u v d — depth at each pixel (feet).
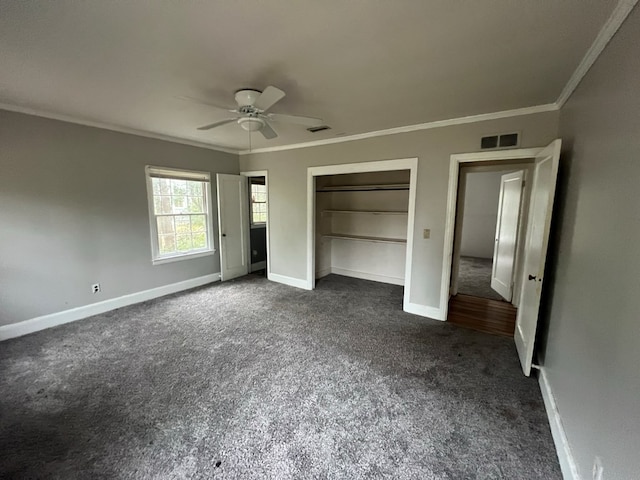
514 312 12.58
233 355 8.95
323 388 7.40
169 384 7.51
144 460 5.33
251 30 5.20
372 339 10.05
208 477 5.01
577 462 4.71
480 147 10.19
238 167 17.80
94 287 12.02
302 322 11.42
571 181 6.79
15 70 6.87
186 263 15.52
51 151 10.53
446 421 6.31
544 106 8.93
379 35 5.34
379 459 5.39
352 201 18.15
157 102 9.11
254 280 17.44
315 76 7.10
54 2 4.40
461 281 17.47
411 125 11.42
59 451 5.48
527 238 9.43
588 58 5.81
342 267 19.06
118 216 12.57
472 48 5.77
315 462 5.31
